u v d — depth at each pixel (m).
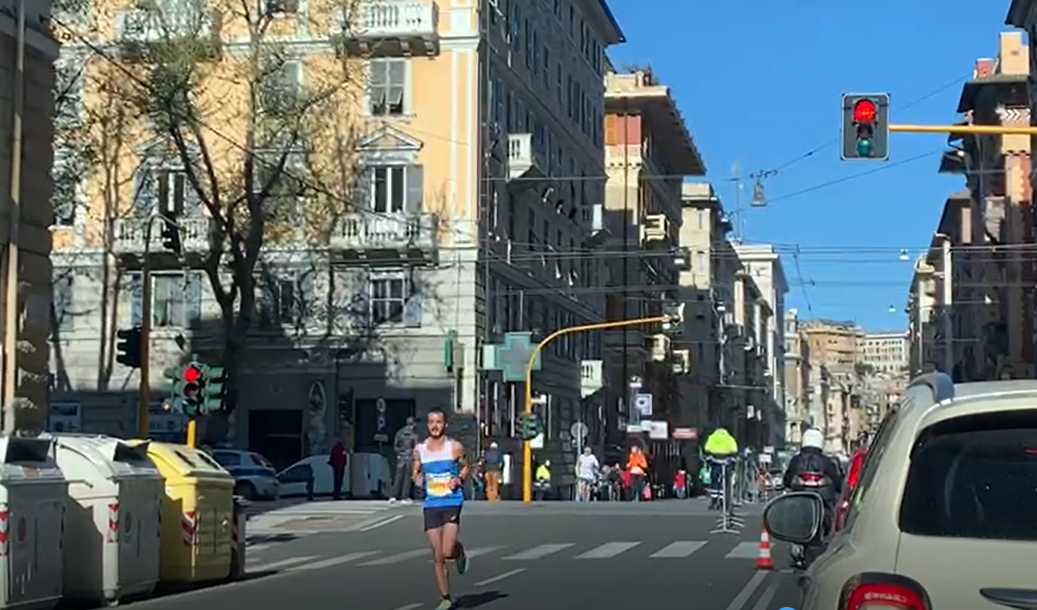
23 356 24.09
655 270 84.69
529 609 14.89
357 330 48.19
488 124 49.41
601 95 71.00
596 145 69.44
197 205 47.19
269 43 41.62
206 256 44.62
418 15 47.91
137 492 16.30
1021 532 4.43
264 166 41.94
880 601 4.25
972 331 83.00
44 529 14.41
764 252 159.00
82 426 48.50
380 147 48.31
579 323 64.94
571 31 64.06
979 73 73.50
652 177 82.50
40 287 24.81
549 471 57.06
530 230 55.59
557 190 59.84
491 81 49.94
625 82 80.06
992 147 71.50
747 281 127.56
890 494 4.64
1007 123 68.44
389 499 42.16
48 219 25.17
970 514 4.51
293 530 30.03
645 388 82.06
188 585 17.62
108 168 43.94
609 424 72.44
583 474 49.16
